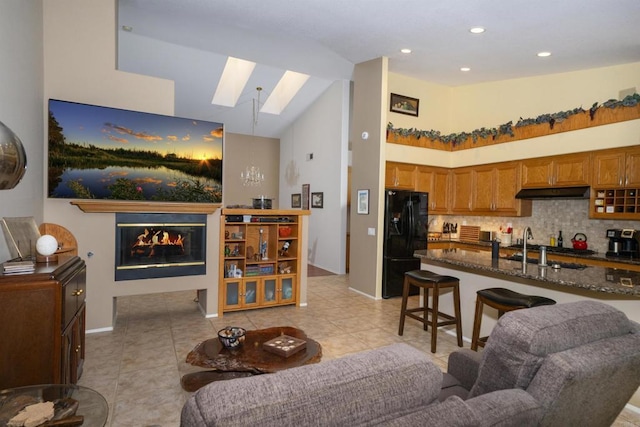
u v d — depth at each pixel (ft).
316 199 26.58
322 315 14.56
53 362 6.43
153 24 15.25
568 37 12.59
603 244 15.14
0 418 4.18
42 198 11.41
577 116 15.11
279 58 18.78
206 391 2.66
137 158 12.66
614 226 14.84
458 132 20.99
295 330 9.10
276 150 33.68
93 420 4.33
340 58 18.02
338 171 23.98
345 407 2.79
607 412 4.56
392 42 14.94
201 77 22.34
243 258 14.61
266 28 14.61
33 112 10.53
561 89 16.51
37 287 6.35
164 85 13.28
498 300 9.10
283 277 15.44
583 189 14.74
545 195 15.87
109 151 12.22
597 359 3.80
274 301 15.39
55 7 11.84
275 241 15.39
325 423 2.69
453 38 13.79
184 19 14.51
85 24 12.23
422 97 20.22
